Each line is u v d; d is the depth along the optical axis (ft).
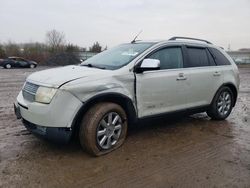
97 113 13.51
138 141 16.17
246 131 18.70
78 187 11.02
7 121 19.90
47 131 12.92
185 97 17.87
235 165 13.20
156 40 17.61
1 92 34.60
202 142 16.30
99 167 12.70
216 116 20.76
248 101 31.27
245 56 211.00
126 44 18.48
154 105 16.20
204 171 12.53
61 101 12.72
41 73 14.82
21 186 10.96
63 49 173.27
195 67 18.57
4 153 14.02
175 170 12.59
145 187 11.11
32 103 13.28
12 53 141.59
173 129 18.71
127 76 14.82
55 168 12.51
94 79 13.67
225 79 20.75
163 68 16.69
